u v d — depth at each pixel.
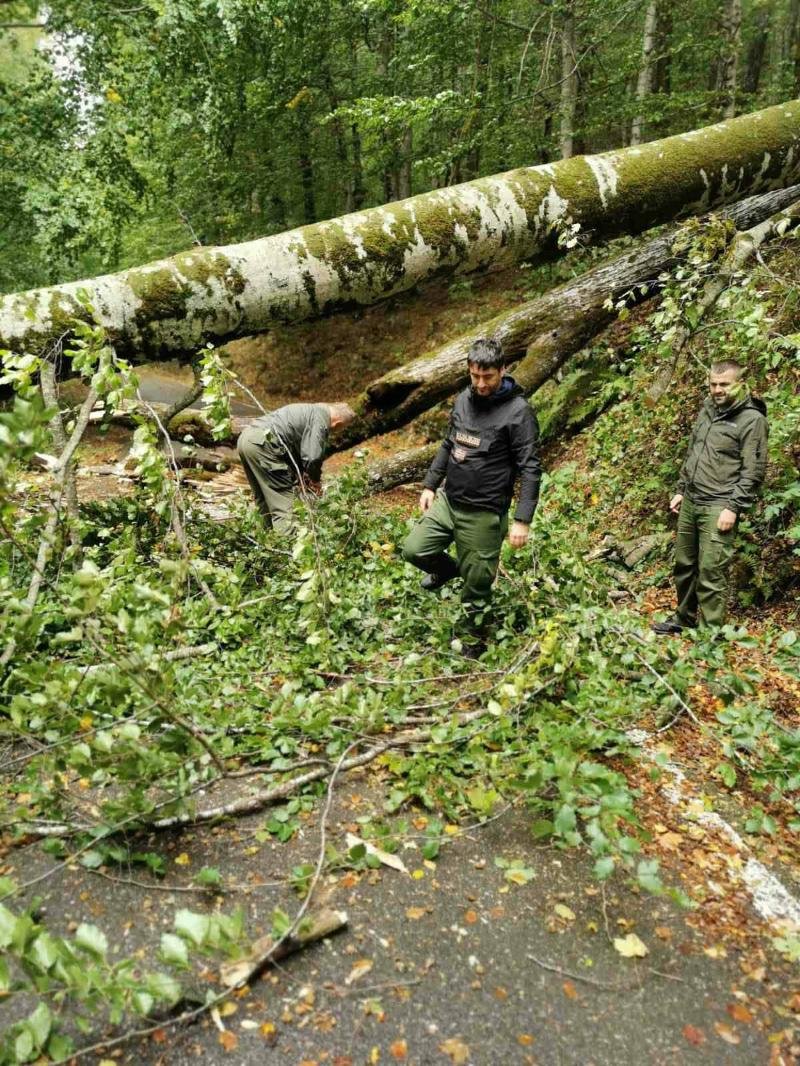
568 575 4.22
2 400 4.43
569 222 5.04
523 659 3.19
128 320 4.34
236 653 3.52
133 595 2.59
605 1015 1.84
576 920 2.13
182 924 1.61
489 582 3.79
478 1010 1.83
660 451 6.05
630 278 7.85
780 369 5.48
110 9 7.83
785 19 17.94
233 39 7.96
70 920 2.00
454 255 4.89
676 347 5.98
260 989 1.84
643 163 5.28
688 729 3.27
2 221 10.16
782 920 2.22
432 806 2.50
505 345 8.08
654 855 2.43
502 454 3.61
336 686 3.39
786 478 4.78
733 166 5.52
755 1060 1.76
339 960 1.94
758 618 4.57
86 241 9.58
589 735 2.69
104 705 2.38
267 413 4.97
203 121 9.41
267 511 5.11
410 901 2.15
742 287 4.64
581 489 6.73
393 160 14.77
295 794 2.54
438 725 2.71
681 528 4.30
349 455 11.19
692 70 14.79
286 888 2.16
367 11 12.72
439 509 3.84
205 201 16.03
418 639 3.97
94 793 2.53
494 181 4.98
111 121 9.05
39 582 3.12
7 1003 1.75
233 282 4.46
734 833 2.61
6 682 2.53
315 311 4.80
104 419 4.13
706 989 1.94
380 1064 1.68
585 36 12.08
